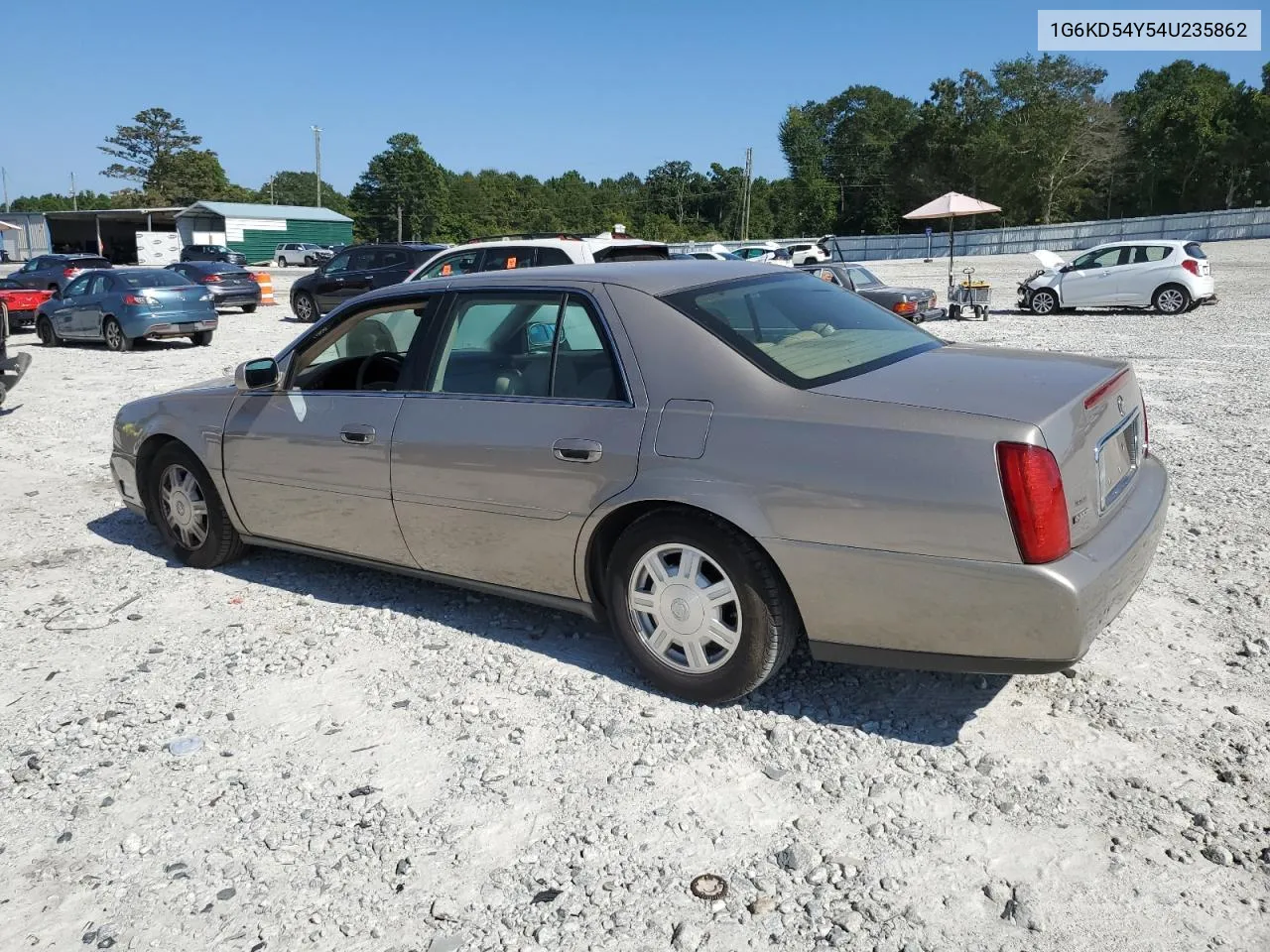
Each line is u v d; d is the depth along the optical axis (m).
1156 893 2.62
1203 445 7.80
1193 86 92.38
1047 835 2.88
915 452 3.11
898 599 3.18
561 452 3.76
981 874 2.74
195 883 2.85
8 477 7.83
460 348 4.22
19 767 3.48
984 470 3.00
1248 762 3.19
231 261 50.62
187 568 5.48
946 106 87.56
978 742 3.38
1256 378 11.27
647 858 2.87
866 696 3.73
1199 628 4.19
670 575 3.64
